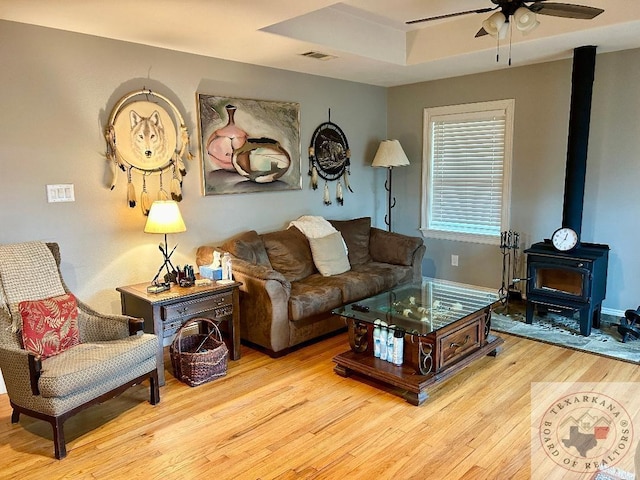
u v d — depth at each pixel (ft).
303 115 16.08
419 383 9.67
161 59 12.35
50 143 10.73
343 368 11.03
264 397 10.14
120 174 11.87
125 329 9.73
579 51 12.84
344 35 12.79
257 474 7.57
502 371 11.13
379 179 19.35
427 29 14.17
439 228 18.37
